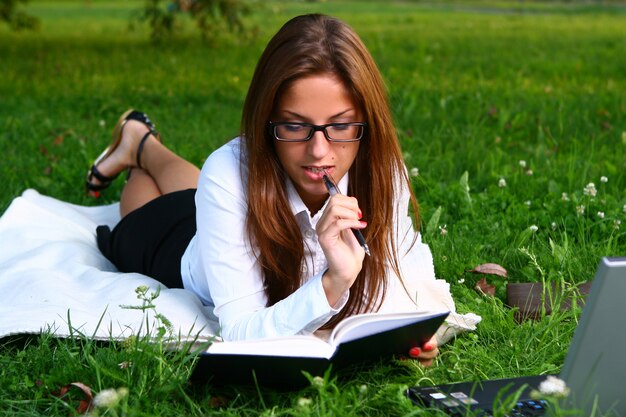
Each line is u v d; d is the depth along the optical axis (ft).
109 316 11.03
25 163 20.77
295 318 9.66
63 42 52.54
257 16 72.28
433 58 42.93
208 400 9.41
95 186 16.26
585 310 7.51
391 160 10.16
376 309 10.95
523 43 51.03
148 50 46.93
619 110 27.09
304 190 10.22
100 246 14.19
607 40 52.37
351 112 9.36
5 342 10.68
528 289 12.75
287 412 8.92
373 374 10.04
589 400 7.89
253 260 10.28
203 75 37.09
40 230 14.23
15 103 29.84
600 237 15.07
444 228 15.38
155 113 27.99
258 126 9.44
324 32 9.26
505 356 10.81
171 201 13.20
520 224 15.69
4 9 50.90
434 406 8.77
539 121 24.52
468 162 20.07
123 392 8.47
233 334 10.03
